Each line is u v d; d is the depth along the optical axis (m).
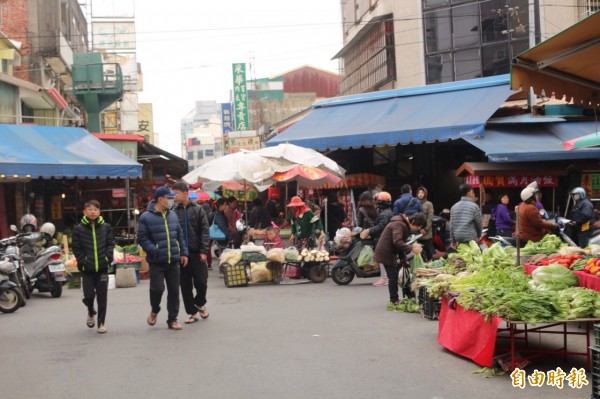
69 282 16.30
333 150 23.36
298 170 17.45
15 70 29.22
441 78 27.20
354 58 33.47
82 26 39.91
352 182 22.30
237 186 21.89
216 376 7.03
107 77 32.72
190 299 10.40
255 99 58.16
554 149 17.38
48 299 14.11
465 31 26.70
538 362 7.38
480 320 7.18
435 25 27.31
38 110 26.86
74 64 31.44
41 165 17.08
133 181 27.25
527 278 8.22
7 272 12.20
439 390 6.34
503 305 6.77
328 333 9.17
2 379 7.18
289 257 15.33
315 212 20.16
